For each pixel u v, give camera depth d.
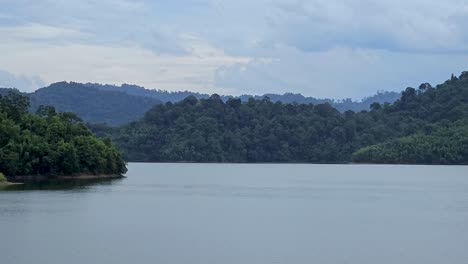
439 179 193.38
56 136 164.00
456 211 98.00
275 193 135.25
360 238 69.38
